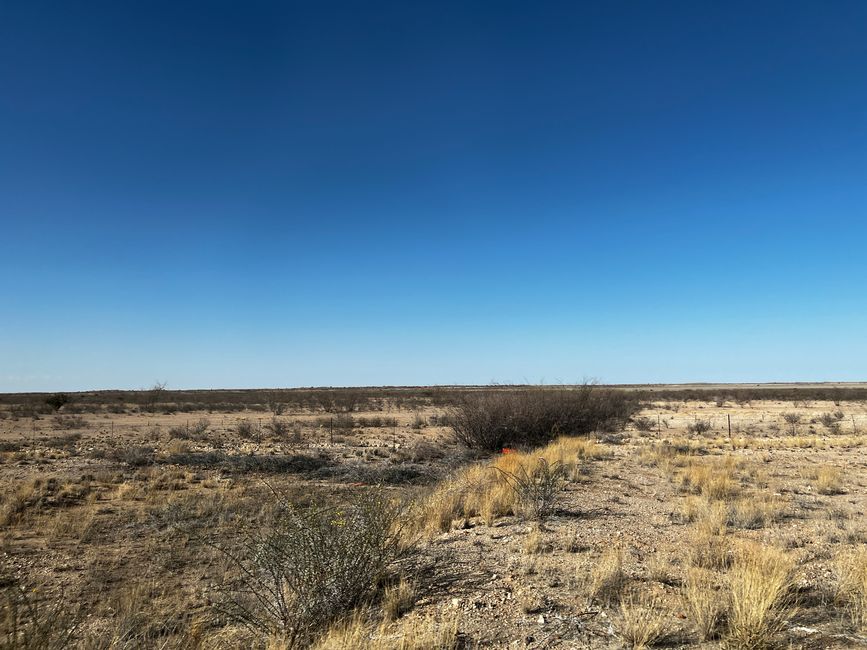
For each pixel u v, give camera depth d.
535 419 25.56
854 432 33.56
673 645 4.65
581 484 14.15
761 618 4.59
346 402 63.62
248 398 85.00
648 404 64.69
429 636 4.89
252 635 5.61
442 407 61.91
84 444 27.41
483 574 6.91
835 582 6.04
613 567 6.47
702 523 9.23
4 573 8.55
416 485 16.61
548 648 4.71
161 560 9.11
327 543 5.85
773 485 13.84
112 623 6.25
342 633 4.89
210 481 16.67
